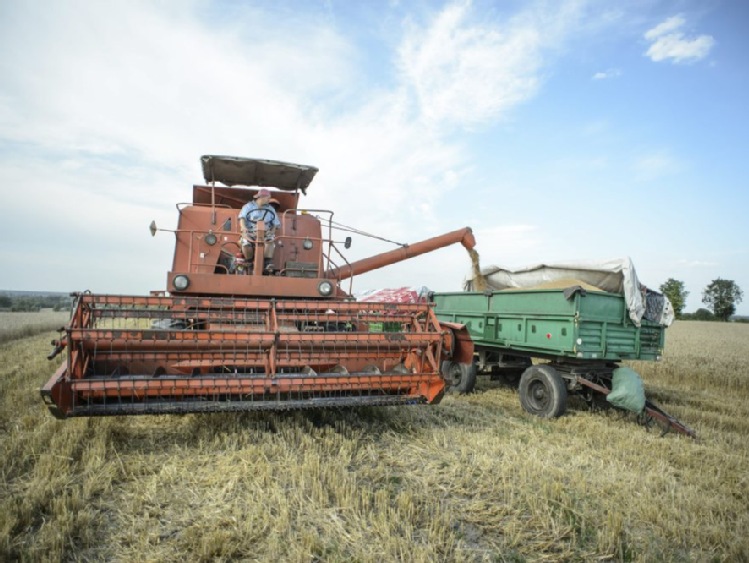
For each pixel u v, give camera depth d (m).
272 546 3.47
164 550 3.43
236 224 7.66
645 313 8.68
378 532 3.72
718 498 4.75
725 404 9.91
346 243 8.22
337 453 5.43
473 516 4.13
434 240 10.95
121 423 6.18
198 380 5.14
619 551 3.69
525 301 8.70
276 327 5.73
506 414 8.02
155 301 5.52
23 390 8.20
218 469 4.79
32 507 3.85
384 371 6.41
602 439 6.64
